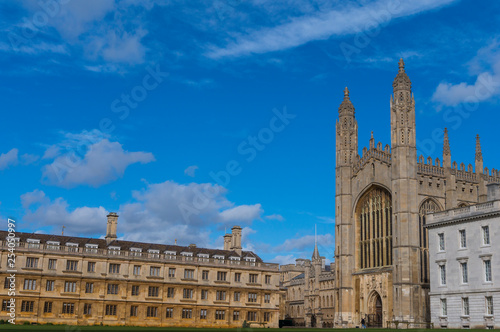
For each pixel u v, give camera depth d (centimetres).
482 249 7300
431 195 10300
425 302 9731
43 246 9888
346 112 11762
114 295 10262
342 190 11438
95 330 4441
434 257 8025
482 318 7162
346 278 11050
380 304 10481
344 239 11212
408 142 10162
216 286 11150
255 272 11606
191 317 10825
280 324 14875
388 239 10419
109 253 10394
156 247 11238
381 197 10756
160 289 10662
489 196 8194
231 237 12662
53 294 9775
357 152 11638
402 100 10306
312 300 15212
